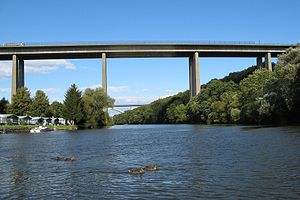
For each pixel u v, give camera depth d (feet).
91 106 513.04
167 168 108.27
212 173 96.68
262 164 106.93
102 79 531.50
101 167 115.96
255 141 179.83
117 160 133.08
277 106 329.11
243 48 556.10
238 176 91.15
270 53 561.02
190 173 98.32
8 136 343.46
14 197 78.02
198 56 553.64
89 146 200.54
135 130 438.40
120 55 557.74
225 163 112.78
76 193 79.97
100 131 420.36
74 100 496.23
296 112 330.34
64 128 482.69
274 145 155.33
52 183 91.56
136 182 88.89
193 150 156.56
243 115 402.52
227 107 476.95
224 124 481.87
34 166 122.31
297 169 96.73
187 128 424.05
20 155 158.61
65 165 122.83
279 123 358.64
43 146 206.80
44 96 591.37
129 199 73.41
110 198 74.69
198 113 581.94
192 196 73.82
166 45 543.39
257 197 71.36
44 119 561.43
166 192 77.82
